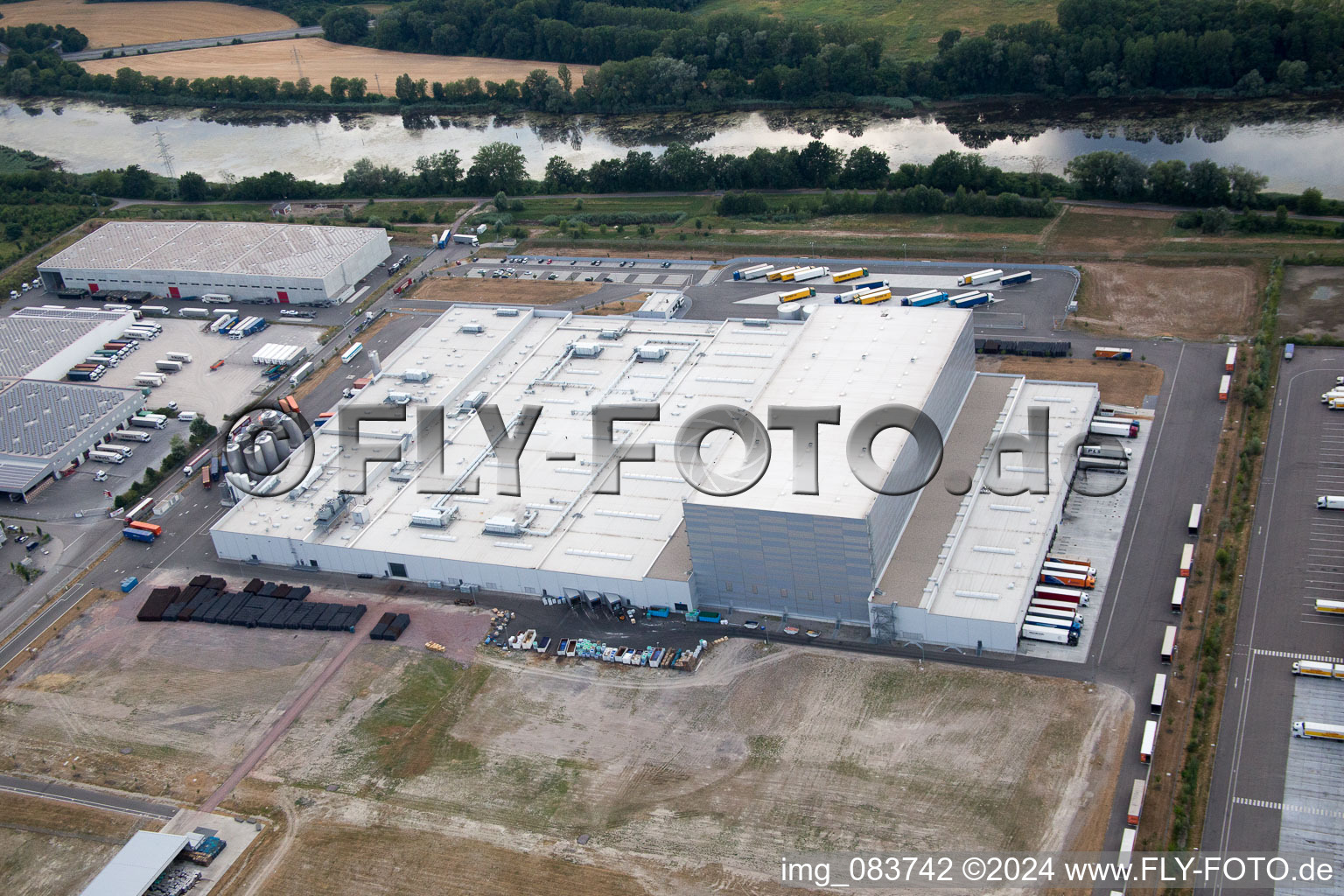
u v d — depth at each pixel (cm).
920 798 17250
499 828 17688
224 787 19025
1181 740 17625
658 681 19962
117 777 19500
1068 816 16700
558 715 19588
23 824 18862
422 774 18825
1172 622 19712
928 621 19712
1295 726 17550
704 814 17488
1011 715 18375
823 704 19062
